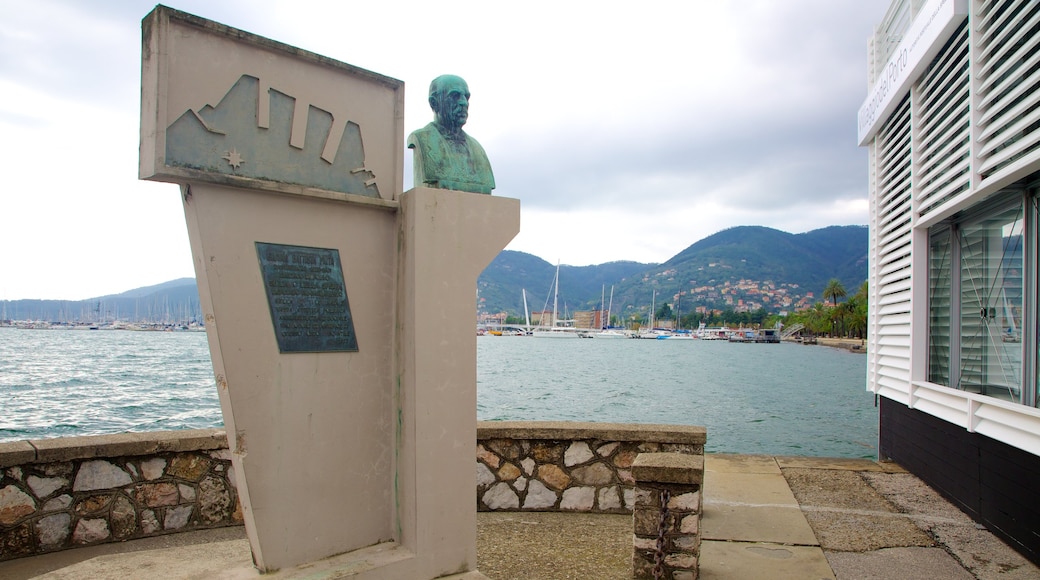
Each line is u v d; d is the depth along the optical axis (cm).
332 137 384
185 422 1827
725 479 767
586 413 2347
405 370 403
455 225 413
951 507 653
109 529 478
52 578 353
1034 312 542
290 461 364
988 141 560
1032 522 498
